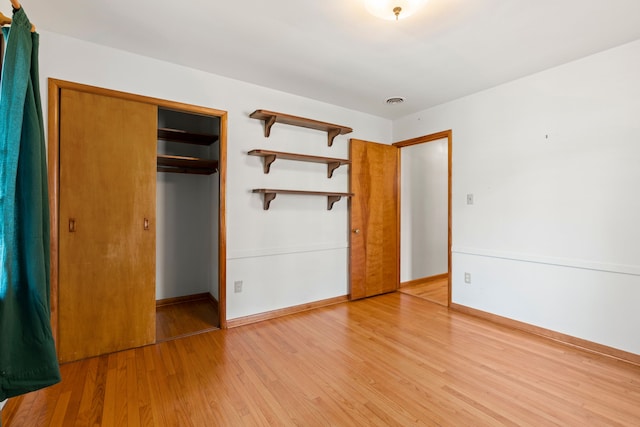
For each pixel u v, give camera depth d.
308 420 1.68
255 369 2.20
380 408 1.78
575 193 2.61
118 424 1.64
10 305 1.26
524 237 2.94
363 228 3.94
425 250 4.89
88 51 2.35
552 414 1.73
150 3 1.89
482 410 1.76
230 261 3.00
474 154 3.35
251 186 3.12
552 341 2.69
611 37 2.25
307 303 3.54
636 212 2.31
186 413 1.73
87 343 2.36
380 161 4.10
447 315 3.34
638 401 1.84
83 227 2.34
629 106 2.34
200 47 2.42
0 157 1.25
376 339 2.71
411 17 1.99
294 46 2.39
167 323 3.09
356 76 2.93
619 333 2.38
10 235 1.25
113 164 2.44
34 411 1.73
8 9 1.69
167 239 3.71
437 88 3.21
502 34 2.21
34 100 1.41
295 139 3.42
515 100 3.00
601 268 2.47
